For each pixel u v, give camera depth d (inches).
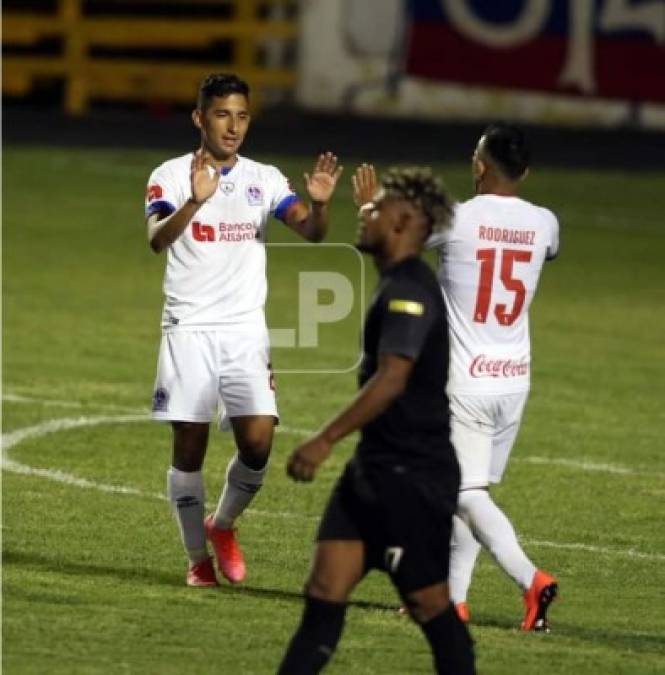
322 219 1193.4
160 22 4928.6
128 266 2930.6
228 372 1216.2
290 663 868.6
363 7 4815.5
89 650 1009.5
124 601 1151.0
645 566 1360.7
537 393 2069.4
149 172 3954.2
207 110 1205.1
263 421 1216.2
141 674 964.0
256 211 1218.6
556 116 4731.8
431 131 4579.2
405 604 889.5
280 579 1259.8
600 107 4704.7
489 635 1106.7
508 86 4744.1
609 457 1763.0
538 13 4702.3
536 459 1738.4
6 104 4963.1
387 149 4259.4
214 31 4896.7
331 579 875.4
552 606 1220.5
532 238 1143.6
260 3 4928.6
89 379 2052.2
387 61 4810.5
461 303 1131.9
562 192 3846.0
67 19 4911.4
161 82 4950.8
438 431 877.2
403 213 884.0
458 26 4756.4
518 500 1569.9
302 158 4084.6
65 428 1787.6
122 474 1596.9
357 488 872.3
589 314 2642.7
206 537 1243.2
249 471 1220.5
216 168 1214.9
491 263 1130.0
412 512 866.1
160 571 1263.5
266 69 4891.7
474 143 4407.0
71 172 3902.6
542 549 1401.3
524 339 1152.8
